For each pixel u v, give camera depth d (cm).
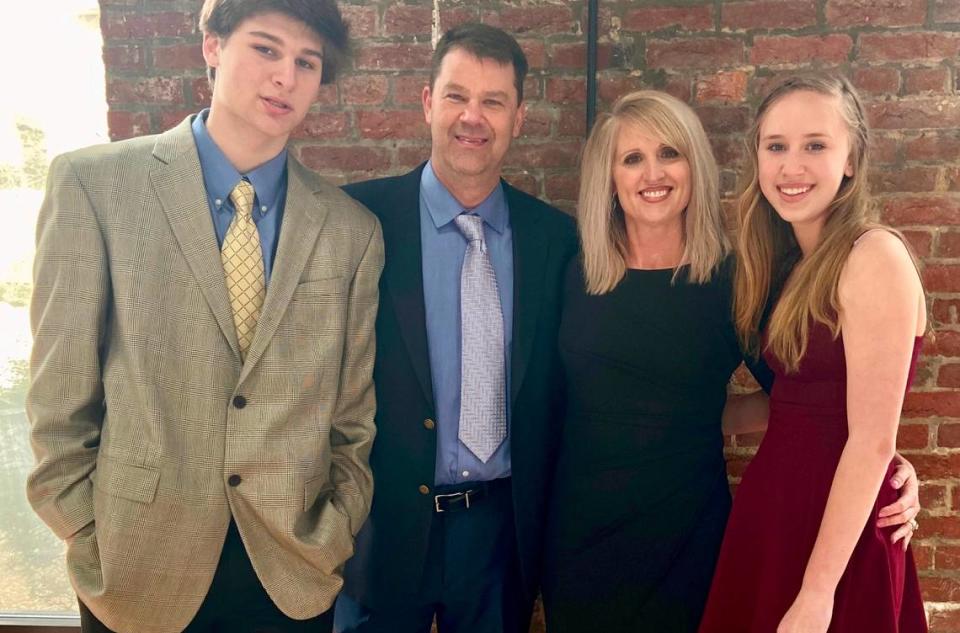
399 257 162
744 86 191
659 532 158
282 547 139
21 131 211
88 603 130
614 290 160
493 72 158
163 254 131
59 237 127
